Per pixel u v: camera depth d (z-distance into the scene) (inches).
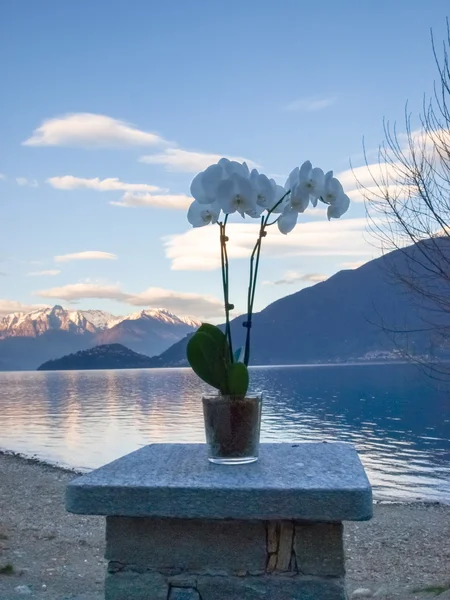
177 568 103.7
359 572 326.3
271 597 100.9
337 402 2945.4
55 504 513.3
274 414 2324.1
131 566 104.3
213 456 115.1
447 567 334.0
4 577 247.8
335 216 129.3
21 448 1304.1
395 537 416.8
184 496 98.3
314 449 133.5
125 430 1736.0
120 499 99.5
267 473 107.3
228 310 120.3
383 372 6742.1
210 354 115.3
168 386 5147.6
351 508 95.1
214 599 102.0
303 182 126.0
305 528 101.7
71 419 2176.4
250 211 126.6
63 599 217.5
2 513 460.8
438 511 535.5
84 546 333.7
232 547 102.7
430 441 1473.9
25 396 4153.5
